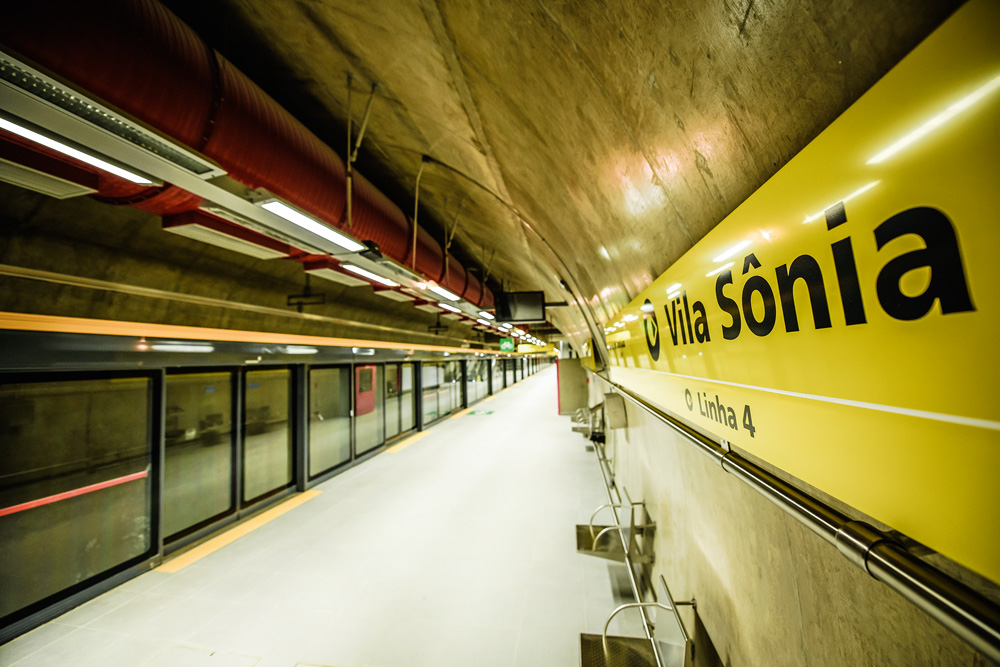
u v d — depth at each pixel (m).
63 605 3.52
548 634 3.19
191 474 4.89
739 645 1.49
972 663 0.61
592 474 7.32
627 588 3.79
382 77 2.46
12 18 1.18
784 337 0.78
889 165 0.49
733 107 0.98
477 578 4.01
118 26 1.43
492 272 8.14
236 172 2.09
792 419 0.75
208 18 2.24
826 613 0.98
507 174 2.99
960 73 0.39
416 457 8.86
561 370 14.35
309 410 6.95
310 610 3.53
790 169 0.73
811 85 0.74
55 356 3.16
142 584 3.96
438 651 3.03
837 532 0.66
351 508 5.92
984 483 0.38
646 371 2.26
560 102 1.74
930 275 0.44
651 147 1.46
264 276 5.27
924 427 0.45
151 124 1.64
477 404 18.52
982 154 0.37
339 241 2.70
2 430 3.26
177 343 4.17
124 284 3.61
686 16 0.96
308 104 3.01
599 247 2.77
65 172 1.76
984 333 0.37
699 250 1.27
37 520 3.43
